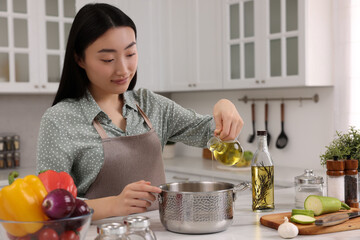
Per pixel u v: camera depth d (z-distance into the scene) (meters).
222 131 1.38
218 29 3.40
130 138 1.57
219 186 1.34
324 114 3.15
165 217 1.24
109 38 1.38
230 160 1.38
